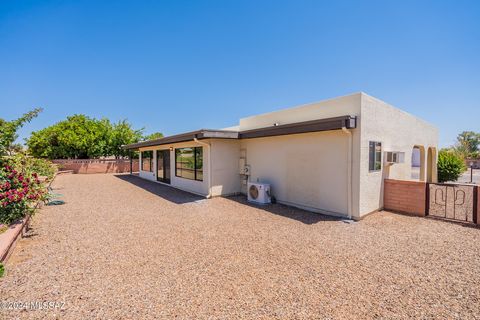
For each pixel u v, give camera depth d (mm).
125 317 2395
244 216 6609
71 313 2451
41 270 3418
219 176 9617
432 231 5203
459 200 8375
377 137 6746
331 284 3062
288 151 7891
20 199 4918
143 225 5773
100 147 21859
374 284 3061
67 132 20703
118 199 9188
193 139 9188
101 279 3176
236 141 10031
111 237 4898
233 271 3422
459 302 2672
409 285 3037
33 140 20594
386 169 7238
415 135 9367
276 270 3453
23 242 4574
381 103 6965
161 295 2803
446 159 13211
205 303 2646
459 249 4219
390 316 2422
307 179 7289
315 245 4438
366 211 6352
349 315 2434
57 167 19328
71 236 4949
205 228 5523
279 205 8000
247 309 2537
